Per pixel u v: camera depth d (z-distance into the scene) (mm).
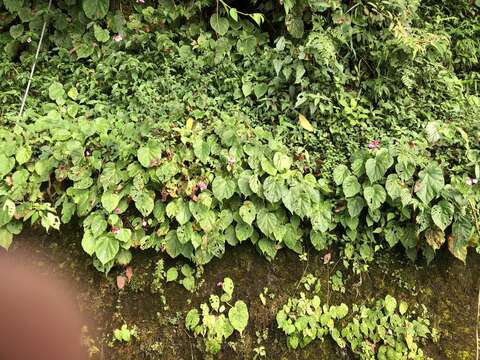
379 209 2787
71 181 2660
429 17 3918
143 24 3479
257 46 3490
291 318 2752
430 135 2895
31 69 3242
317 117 3088
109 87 3176
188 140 2646
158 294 2699
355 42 3346
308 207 2641
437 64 3344
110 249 2520
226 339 2705
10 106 2938
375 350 2803
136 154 2566
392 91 3295
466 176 2736
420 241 2791
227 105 3100
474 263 2961
